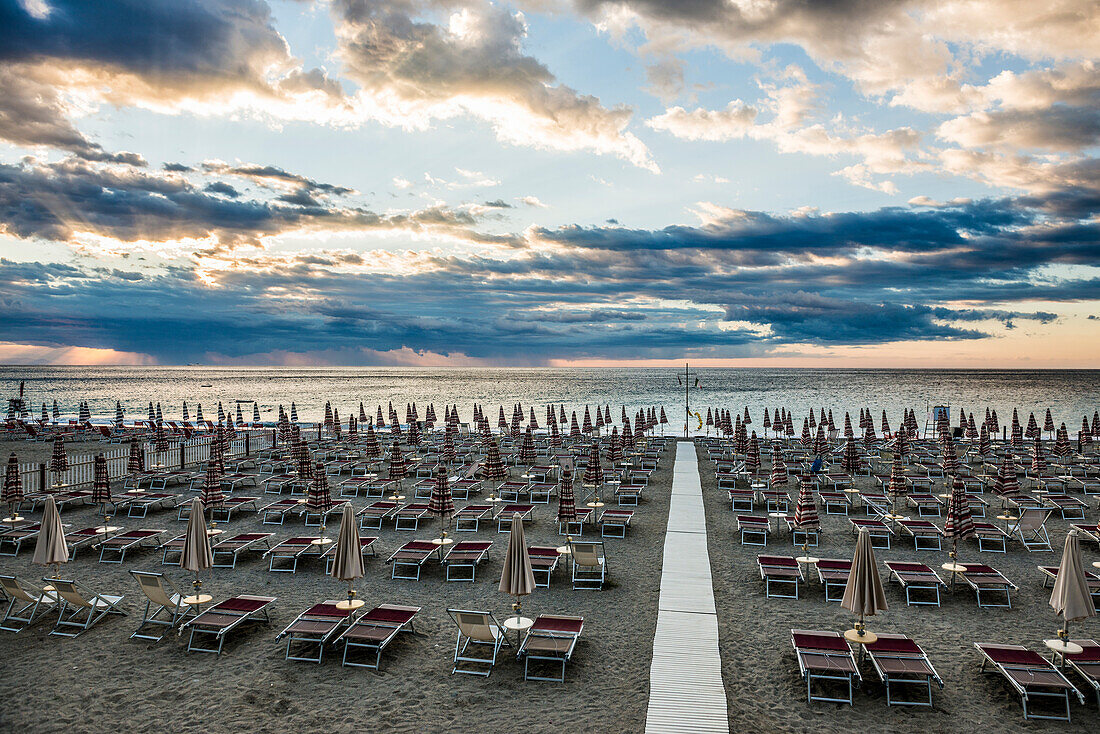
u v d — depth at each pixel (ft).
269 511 56.13
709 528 54.65
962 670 28.78
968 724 24.38
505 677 28.14
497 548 48.70
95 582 40.55
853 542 50.44
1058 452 84.69
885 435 118.01
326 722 24.56
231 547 43.32
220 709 25.45
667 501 64.95
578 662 29.58
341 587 39.75
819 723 24.47
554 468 82.48
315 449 98.48
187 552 32.99
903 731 23.94
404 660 29.81
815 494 68.44
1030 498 61.11
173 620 33.19
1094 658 26.68
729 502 64.80
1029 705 25.62
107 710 25.38
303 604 36.86
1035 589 39.47
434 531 53.78
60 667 28.99
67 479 68.59
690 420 175.73
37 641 31.71
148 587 31.81
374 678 28.04
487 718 24.81
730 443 106.22
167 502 63.87
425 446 103.50
